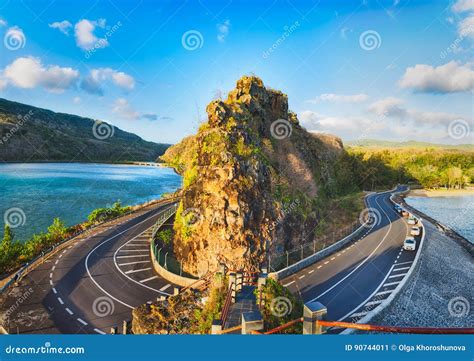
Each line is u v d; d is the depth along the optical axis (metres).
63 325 23.70
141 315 20.34
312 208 44.66
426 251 44.56
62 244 42.34
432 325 27.92
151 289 30.08
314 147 62.97
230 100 44.84
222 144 35.78
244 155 36.38
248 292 18.42
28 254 39.00
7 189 98.50
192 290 23.17
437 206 100.62
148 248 41.19
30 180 117.38
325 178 60.19
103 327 23.53
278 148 45.91
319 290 29.06
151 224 52.50
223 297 18.44
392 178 129.00
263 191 36.16
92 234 47.06
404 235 50.47
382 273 33.69
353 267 35.06
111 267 35.00
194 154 39.16
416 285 33.25
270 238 34.19
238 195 33.03
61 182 117.12
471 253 53.84
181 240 36.59
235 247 31.83
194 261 33.97
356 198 75.44
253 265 32.06
